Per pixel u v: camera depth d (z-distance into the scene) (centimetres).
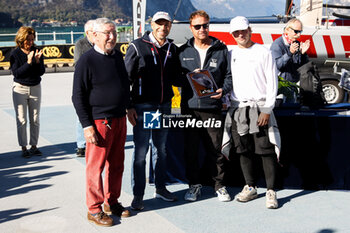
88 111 325
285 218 354
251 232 329
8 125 723
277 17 756
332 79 684
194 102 371
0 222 347
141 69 354
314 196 402
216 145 383
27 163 512
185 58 370
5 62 1490
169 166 432
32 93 525
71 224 344
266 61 362
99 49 322
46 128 707
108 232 330
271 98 360
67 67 1583
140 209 371
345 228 334
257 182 423
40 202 390
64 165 503
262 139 374
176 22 623
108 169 355
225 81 375
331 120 402
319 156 409
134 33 600
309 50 663
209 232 329
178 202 392
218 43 367
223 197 391
